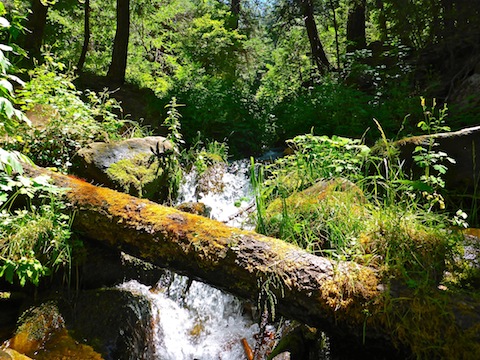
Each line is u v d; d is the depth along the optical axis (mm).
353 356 1897
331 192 2770
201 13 17484
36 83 3982
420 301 1720
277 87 11094
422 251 2072
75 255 2680
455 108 5676
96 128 4145
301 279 1926
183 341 2754
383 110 5969
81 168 3668
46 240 2549
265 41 18453
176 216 2467
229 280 2131
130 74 13227
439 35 8586
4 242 2465
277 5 13836
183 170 4852
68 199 2748
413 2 9086
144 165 4066
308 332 2273
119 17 8922
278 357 2141
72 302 2562
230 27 16844
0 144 3398
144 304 2689
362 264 2068
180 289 3066
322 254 2375
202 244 2221
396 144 3428
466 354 1546
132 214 2537
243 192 4738
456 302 1701
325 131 6234
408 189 2668
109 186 3621
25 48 8312
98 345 2324
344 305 1791
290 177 3348
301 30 14844
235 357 2609
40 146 3678
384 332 1711
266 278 1999
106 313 2510
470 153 3131
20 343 2279
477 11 7945
